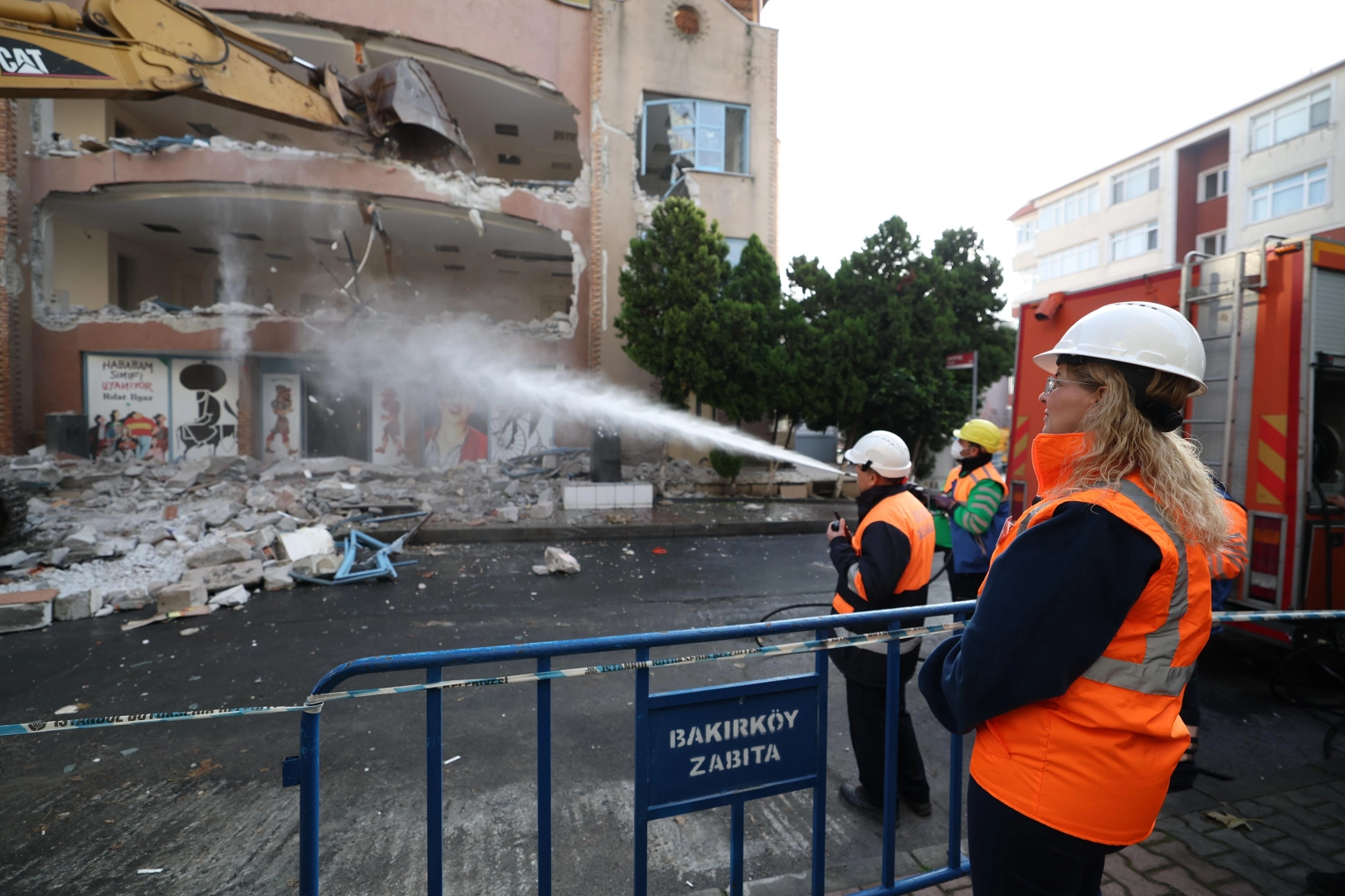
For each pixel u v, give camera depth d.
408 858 2.83
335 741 3.85
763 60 17.03
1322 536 4.30
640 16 16.23
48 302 14.23
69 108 14.75
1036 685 1.15
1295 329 4.18
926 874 2.38
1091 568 1.12
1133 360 1.19
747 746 2.01
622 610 6.57
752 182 16.86
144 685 4.68
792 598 7.10
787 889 2.51
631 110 16.20
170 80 6.94
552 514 10.89
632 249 13.22
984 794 1.33
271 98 8.07
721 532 10.69
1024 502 6.00
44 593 6.08
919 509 2.91
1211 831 2.87
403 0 14.77
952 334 15.45
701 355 12.80
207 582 6.88
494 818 3.12
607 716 4.21
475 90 16.53
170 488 10.91
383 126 11.80
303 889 1.68
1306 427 4.16
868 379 14.73
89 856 2.83
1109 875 2.55
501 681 1.77
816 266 15.56
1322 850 2.74
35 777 3.46
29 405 14.02
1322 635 4.30
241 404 15.52
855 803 3.19
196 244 17.27
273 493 10.18
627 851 2.89
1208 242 27.72
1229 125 26.17
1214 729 4.10
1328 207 22.80
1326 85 22.86
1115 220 31.69
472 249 17.84
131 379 14.84
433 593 7.04
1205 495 1.18
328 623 6.04
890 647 2.24
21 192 13.63
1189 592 1.17
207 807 3.20
